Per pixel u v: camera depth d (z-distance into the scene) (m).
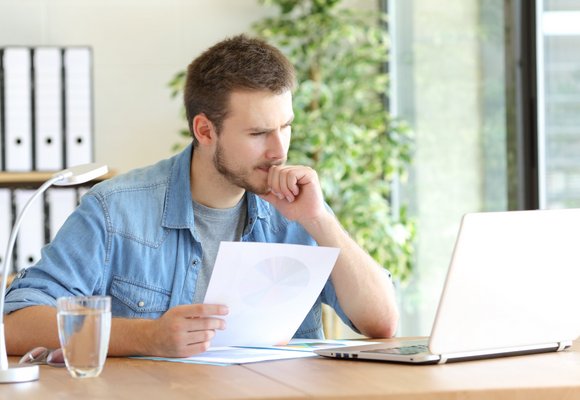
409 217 4.52
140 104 4.57
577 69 3.03
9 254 1.62
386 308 2.08
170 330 1.69
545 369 1.56
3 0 4.48
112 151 4.55
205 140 2.03
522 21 3.35
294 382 1.45
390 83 4.73
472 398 1.38
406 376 1.49
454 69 3.91
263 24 4.40
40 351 1.72
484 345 1.65
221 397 1.34
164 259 2.05
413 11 4.39
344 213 4.20
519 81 3.36
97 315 1.52
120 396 1.37
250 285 1.76
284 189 2.00
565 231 1.71
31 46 4.36
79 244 1.99
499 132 3.52
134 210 2.04
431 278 4.20
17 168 4.07
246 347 1.83
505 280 1.64
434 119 4.16
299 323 1.88
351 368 1.58
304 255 1.77
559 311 1.73
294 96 4.16
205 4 4.60
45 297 1.90
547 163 3.26
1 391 1.43
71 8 4.52
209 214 2.11
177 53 4.58
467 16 3.78
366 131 4.22
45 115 4.07
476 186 3.73
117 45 4.55
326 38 4.28
